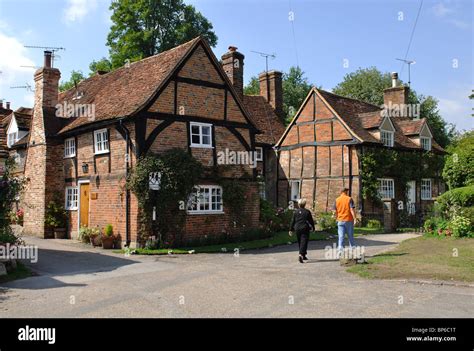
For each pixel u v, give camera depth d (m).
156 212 15.13
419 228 21.70
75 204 19.06
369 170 23.70
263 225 18.84
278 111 30.88
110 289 8.70
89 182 17.64
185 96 16.62
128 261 12.56
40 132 20.09
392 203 21.75
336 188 24.59
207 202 16.81
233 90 18.22
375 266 10.23
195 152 16.73
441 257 10.91
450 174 18.19
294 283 8.88
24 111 30.48
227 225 17.31
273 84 30.91
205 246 15.94
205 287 8.68
